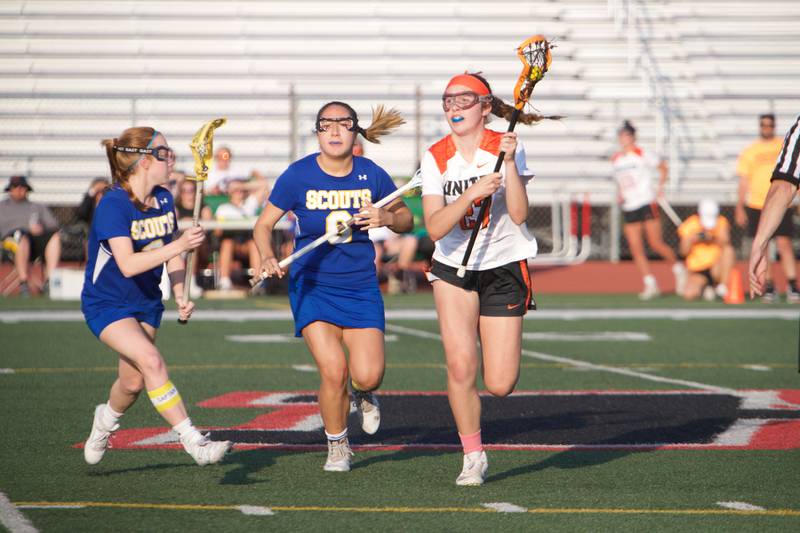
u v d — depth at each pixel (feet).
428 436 81.20
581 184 273.75
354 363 69.62
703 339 147.23
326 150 69.87
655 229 211.61
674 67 291.99
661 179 231.50
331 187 70.64
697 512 57.47
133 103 265.54
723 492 62.44
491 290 66.08
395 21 289.53
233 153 272.51
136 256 62.44
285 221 205.98
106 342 63.67
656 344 141.69
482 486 63.93
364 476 66.80
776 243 220.43
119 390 65.67
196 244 62.80
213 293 204.85
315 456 73.10
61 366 118.73
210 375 112.88
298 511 57.47
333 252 69.41
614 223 253.03
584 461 71.72
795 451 74.90
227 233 205.67
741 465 70.18
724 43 295.48
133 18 286.46
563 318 175.01
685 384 108.17
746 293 223.10
